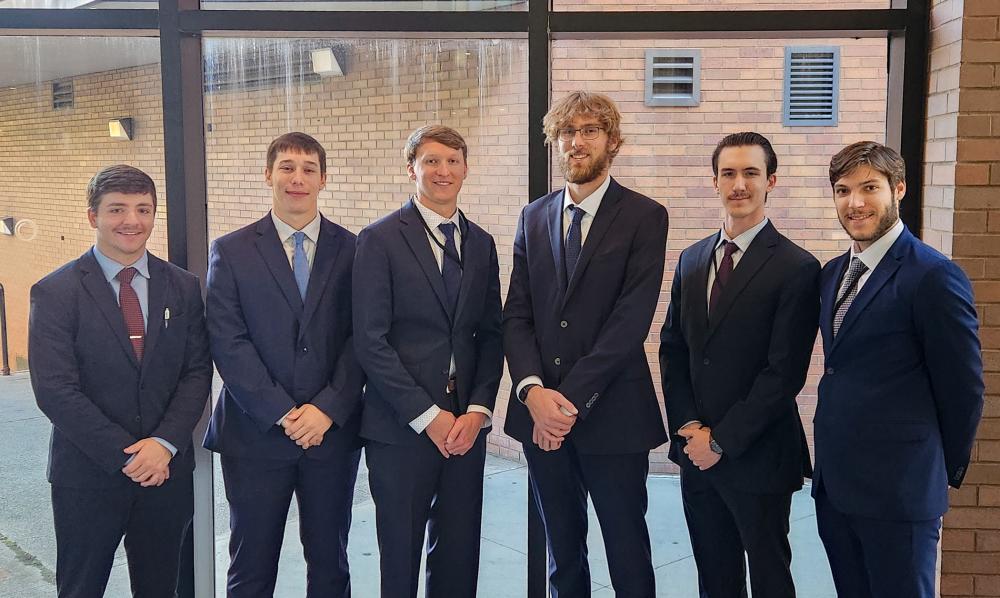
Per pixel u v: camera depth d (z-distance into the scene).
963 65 2.09
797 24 2.26
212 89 3.53
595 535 3.16
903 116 2.30
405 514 2.01
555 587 2.15
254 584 2.05
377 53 3.62
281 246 2.05
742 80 3.38
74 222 4.02
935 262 1.68
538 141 2.31
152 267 2.01
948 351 1.65
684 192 3.46
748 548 1.98
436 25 2.31
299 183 2.02
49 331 1.89
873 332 1.73
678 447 2.12
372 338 1.96
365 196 3.74
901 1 2.32
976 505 2.21
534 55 2.29
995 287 2.14
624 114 3.44
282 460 2.01
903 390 1.71
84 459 1.92
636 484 2.03
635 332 1.93
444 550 2.09
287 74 3.63
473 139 3.57
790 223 3.43
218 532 2.93
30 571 2.73
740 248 2.00
